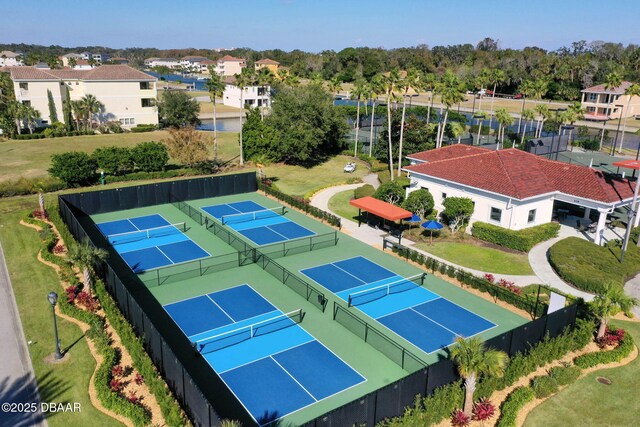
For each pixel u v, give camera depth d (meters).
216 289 29.64
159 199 47.34
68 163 49.09
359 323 25.33
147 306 27.33
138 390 19.59
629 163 34.69
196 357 22.31
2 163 59.50
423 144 62.22
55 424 17.69
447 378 19.23
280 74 106.62
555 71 148.38
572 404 19.64
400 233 37.09
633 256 32.91
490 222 38.62
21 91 81.12
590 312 24.59
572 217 43.34
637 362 22.56
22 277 29.70
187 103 89.38
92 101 80.56
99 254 27.66
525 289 29.41
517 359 20.64
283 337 24.25
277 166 63.97
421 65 174.50
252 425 17.97
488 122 102.25
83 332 23.73
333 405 19.31
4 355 21.84
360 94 72.00
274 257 34.75
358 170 62.41
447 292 29.64
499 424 18.00
